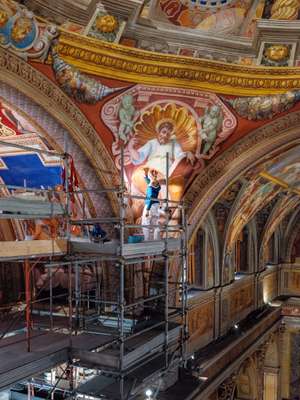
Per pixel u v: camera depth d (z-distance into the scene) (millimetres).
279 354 22438
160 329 9164
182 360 9844
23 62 7926
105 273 11555
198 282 15078
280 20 9055
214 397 14141
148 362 8789
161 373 8461
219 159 11586
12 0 6969
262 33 9336
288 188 17766
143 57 9328
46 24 7711
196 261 15125
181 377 10430
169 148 11109
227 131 11180
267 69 9961
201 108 10664
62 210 7238
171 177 11609
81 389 7871
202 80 10102
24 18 7328
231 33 9281
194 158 11469
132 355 7477
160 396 9508
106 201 10750
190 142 11141
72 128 9344
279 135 10945
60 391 10625
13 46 7582
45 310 12195
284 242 24750
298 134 10812
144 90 9945
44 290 13305
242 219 16391
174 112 10578
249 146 11289
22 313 11602
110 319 10812
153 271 12062
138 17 8570
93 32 8398
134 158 10891
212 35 9250
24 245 6531
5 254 6188
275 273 24156
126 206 10773
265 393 22312
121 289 7348
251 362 18609
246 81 10234
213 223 15383
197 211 12211
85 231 11094
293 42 9414
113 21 8398
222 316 16422
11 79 7871
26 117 8875
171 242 9516
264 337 19016
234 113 10836
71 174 9016
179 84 10047
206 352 14242
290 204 20859
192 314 13961
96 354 7219
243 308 18969
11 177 11797
